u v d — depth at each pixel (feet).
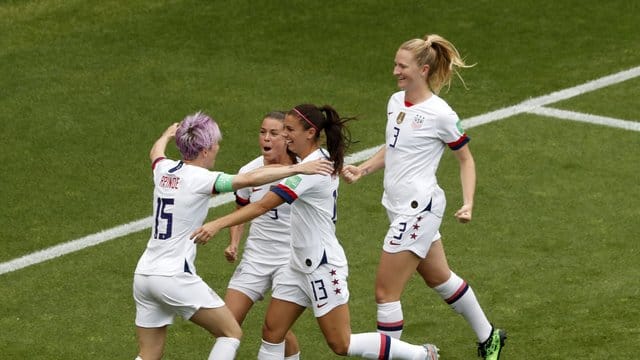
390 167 110.42
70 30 207.82
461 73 189.88
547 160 159.63
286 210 108.68
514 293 125.49
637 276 127.75
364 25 206.69
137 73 191.62
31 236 143.54
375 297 117.39
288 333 110.52
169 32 206.28
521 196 149.18
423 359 106.11
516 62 193.16
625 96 180.65
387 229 142.82
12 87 187.32
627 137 166.50
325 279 102.83
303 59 195.93
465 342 117.39
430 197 108.68
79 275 133.80
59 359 115.75
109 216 148.46
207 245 139.95
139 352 114.62
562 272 129.70
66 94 184.65
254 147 167.22
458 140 108.99
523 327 118.52
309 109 101.55
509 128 170.71
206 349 117.60
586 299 123.34
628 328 116.98
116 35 205.57
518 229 140.56
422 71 108.88
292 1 215.51
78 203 151.94
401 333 114.42
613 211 144.25
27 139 170.19
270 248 109.81
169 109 179.32
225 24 208.54
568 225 141.08
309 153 102.53
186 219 101.14
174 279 100.68
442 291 112.16
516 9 211.20
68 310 125.90
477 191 150.82
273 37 203.62
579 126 170.71
